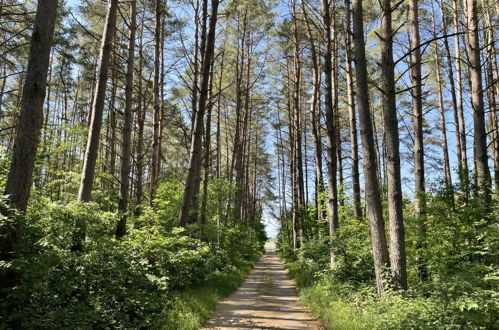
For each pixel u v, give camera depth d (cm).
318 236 1600
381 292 723
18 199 536
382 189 1794
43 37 570
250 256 2839
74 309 593
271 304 990
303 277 1352
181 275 991
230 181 2203
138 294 714
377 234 753
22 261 509
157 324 639
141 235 891
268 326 725
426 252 795
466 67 1633
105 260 726
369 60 2056
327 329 691
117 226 960
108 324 597
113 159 1730
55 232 579
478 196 801
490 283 502
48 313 543
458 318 460
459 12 1524
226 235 2009
